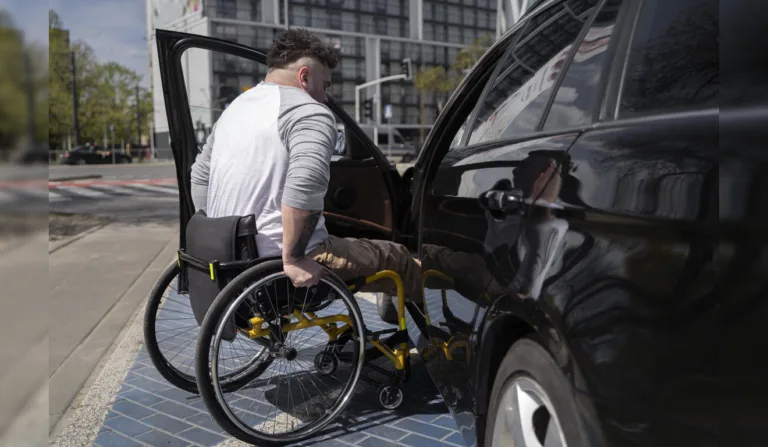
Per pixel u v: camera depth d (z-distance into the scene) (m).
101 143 56.97
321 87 2.88
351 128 3.47
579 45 1.82
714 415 1.06
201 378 2.54
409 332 3.18
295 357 2.83
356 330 2.87
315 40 2.84
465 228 2.11
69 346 4.20
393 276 2.97
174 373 3.22
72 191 18.50
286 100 2.71
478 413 1.98
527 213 1.68
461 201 2.19
